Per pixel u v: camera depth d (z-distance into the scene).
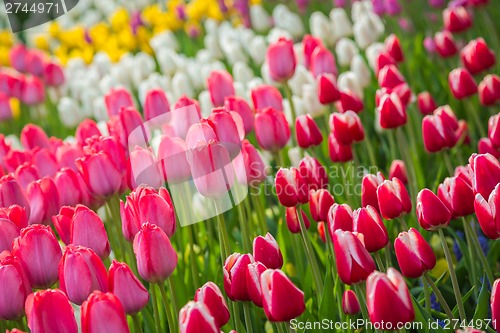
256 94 5.17
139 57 9.41
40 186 4.12
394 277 2.76
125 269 3.11
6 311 3.28
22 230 3.43
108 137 4.34
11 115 8.64
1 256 3.38
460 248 4.42
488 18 8.16
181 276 4.39
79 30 12.83
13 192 4.10
